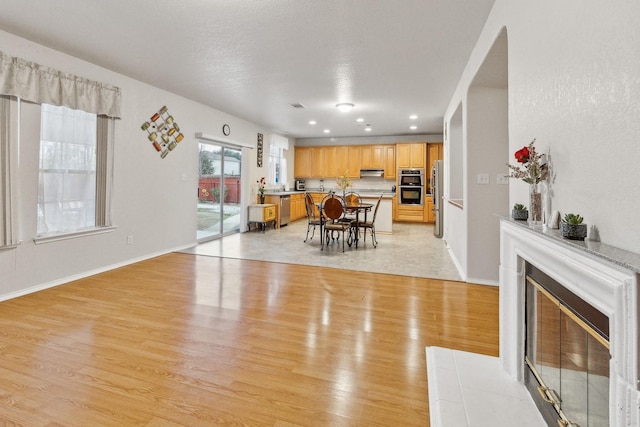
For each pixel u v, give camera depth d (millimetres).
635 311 794
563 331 1350
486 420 1430
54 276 3404
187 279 3674
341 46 3258
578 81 1212
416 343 2227
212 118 5941
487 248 3592
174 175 5098
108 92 3852
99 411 1521
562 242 1103
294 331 2395
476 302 3016
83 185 3680
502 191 3555
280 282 3594
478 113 3607
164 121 4820
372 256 4910
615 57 989
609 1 1020
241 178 7145
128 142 4238
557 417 1303
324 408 1564
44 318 2564
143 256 4574
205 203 6059
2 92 2826
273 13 2643
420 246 5699
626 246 937
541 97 1561
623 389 839
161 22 2789
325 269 4152
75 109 3500
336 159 9695
